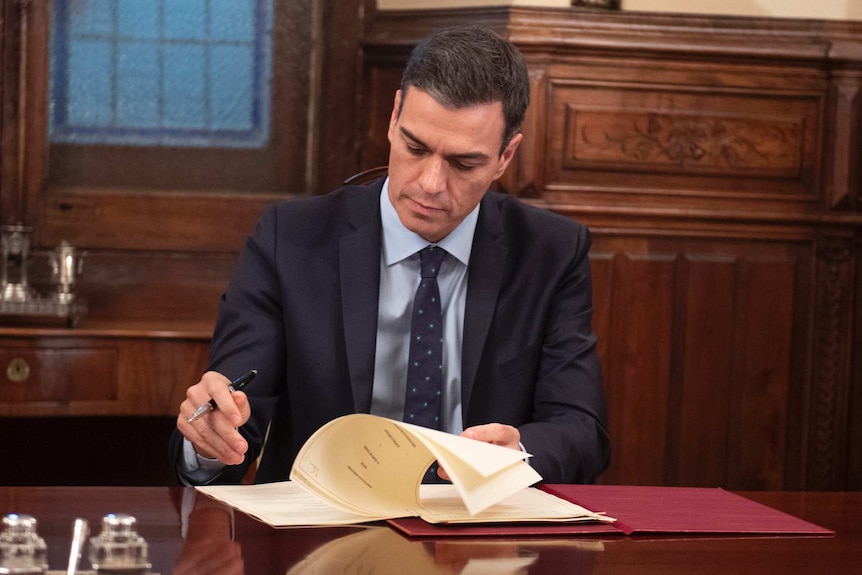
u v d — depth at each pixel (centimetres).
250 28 332
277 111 334
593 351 185
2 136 320
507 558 112
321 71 333
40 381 282
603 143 310
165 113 330
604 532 124
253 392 171
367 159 333
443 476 129
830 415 323
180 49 330
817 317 321
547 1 312
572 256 190
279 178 336
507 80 159
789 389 322
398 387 176
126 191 328
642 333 315
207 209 330
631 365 315
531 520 125
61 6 323
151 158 330
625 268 314
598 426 173
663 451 318
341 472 131
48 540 114
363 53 333
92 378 285
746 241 319
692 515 133
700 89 313
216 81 332
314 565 108
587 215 311
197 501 134
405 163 161
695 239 317
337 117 333
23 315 289
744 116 315
